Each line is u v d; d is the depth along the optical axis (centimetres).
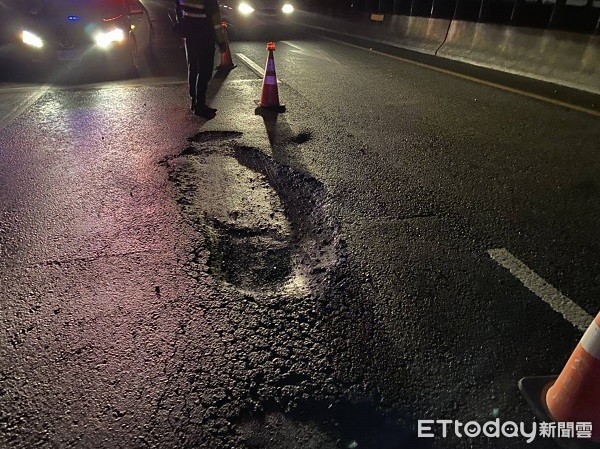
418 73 885
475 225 335
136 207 355
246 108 621
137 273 274
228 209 357
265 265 290
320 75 842
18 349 218
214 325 233
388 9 1409
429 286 266
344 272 279
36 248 300
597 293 262
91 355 214
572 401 180
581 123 578
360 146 490
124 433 179
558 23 867
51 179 404
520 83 807
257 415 188
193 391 196
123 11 799
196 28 535
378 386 201
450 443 178
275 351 218
